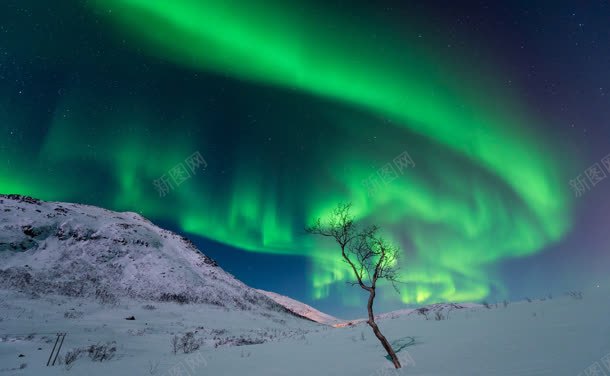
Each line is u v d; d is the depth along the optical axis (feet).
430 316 56.90
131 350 60.49
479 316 45.80
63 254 195.72
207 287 219.82
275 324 187.52
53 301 127.85
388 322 60.13
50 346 54.29
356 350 37.27
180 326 125.39
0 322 80.12
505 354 23.77
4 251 175.83
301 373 28.30
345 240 33.30
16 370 35.06
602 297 38.04
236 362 37.22
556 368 18.38
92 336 76.43
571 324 29.14
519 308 45.34
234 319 170.19
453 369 22.03
